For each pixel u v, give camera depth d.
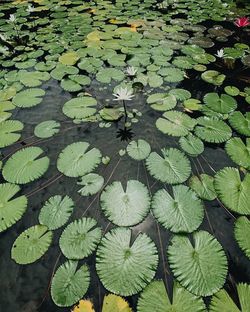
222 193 2.16
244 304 1.61
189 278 1.70
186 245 1.86
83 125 2.80
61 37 4.32
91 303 1.62
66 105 3.01
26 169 2.36
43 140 2.66
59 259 1.83
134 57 3.77
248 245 1.88
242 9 5.31
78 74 3.48
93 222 1.98
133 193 2.15
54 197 2.15
